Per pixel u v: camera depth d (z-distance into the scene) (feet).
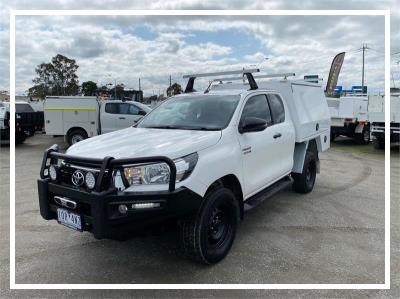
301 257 13.85
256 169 15.92
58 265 13.26
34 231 16.39
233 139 14.35
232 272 12.73
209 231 12.88
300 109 21.01
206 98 16.78
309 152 22.75
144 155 11.62
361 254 14.15
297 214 18.84
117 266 13.19
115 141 13.55
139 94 81.97
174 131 14.71
